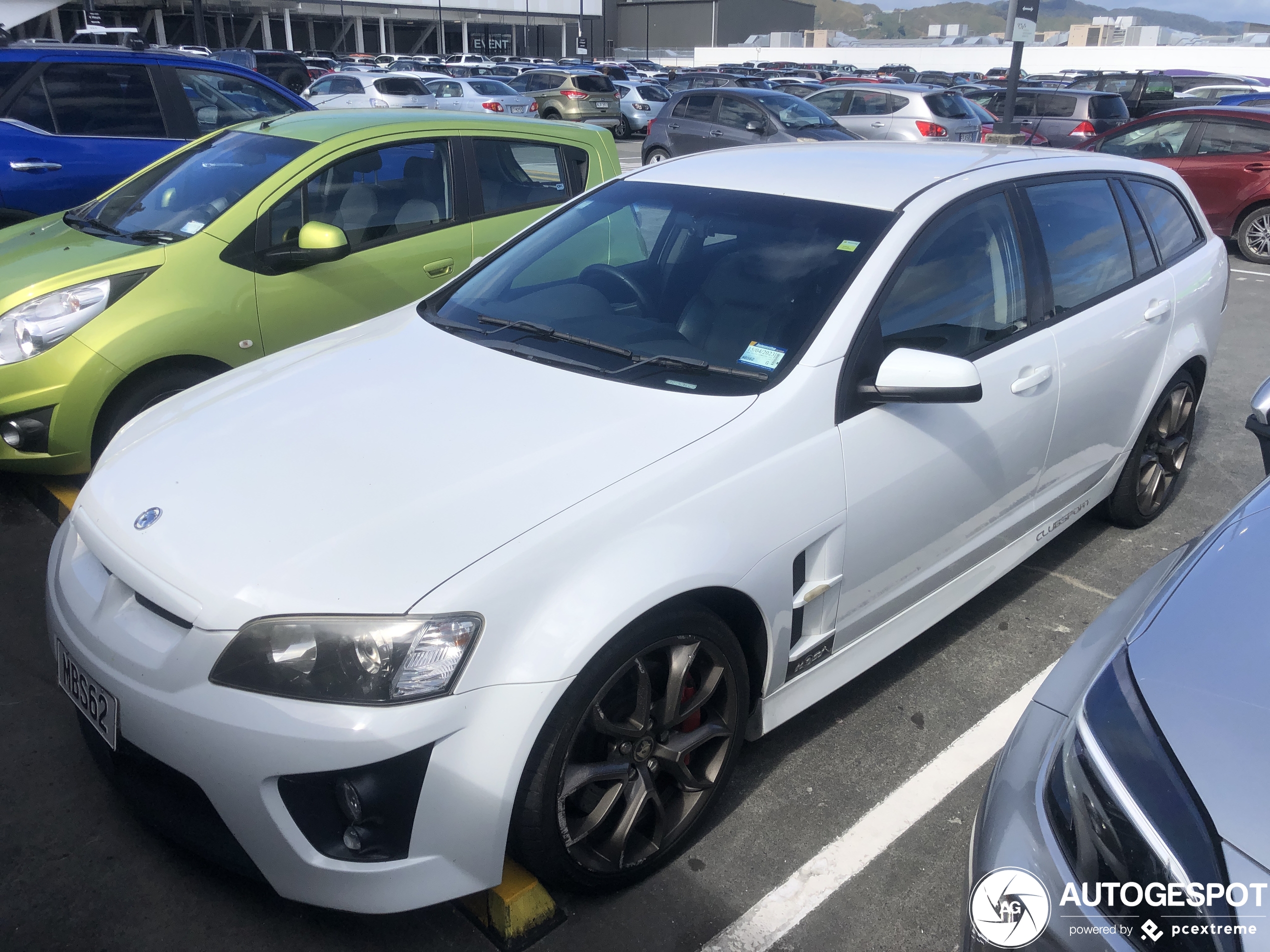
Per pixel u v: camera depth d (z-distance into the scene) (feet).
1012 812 5.49
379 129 15.39
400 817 6.19
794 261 9.01
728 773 7.92
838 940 7.14
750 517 7.43
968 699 10.02
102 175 20.90
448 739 6.10
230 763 6.12
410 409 8.05
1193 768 4.76
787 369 8.13
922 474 8.81
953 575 10.00
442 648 6.07
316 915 7.18
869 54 210.59
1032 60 186.70
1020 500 10.62
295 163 14.39
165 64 21.86
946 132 50.03
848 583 8.46
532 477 6.99
